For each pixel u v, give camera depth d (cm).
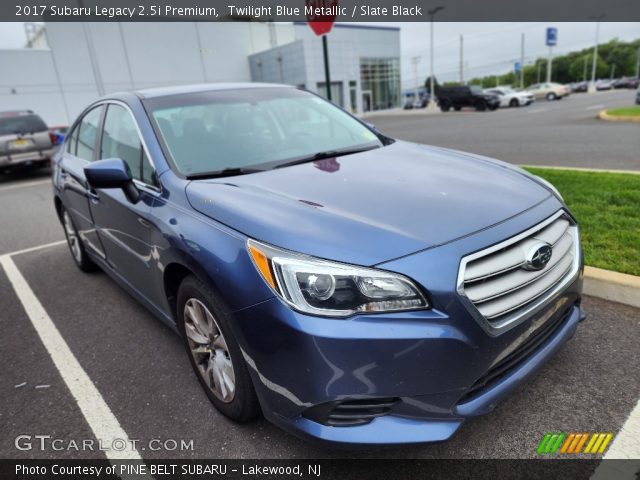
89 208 365
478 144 1154
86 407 263
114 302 399
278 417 196
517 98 3225
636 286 311
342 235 188
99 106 379
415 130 1850
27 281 467
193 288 225
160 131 289
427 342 174
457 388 182
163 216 247
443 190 230
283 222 199
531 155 888
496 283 189
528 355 212
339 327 173
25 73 3011
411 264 178
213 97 334
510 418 227
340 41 3809
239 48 3866
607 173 606
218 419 243
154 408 257
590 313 311
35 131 1222
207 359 246
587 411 227
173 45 3497
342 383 176
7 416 262
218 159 282
